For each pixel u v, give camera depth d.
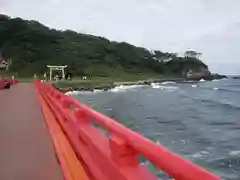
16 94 33.97
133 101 80.44
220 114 57.41
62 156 6.08
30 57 197.75
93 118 3.98
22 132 10.12
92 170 3.85
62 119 8.48
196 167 1.55
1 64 186.00
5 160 6.58
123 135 2.62
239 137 33.38
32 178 5.36
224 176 19.27
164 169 1.83
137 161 2.66
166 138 31.09
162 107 67.31
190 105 73.69
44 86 19.84
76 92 114.94
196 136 33.12
